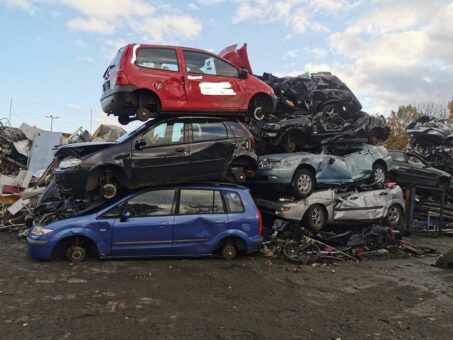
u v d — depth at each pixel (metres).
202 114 9.14
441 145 18.94
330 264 8.93
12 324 4.72
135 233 7.74
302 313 5.59
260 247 8.70
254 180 10.20
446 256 9.18
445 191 17.67
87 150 8.00
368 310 5.88
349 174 11.33
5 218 11.09
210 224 8.20
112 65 8.88
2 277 6.53
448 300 6.59
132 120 9.98
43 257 7.47
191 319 5.14
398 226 12.74
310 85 11.51
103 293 5.94
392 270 8.69
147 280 6.67
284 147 10.75
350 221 11.14
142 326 4.84
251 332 4.83
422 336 5.01
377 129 12.63
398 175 15.92
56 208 8.95
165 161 8.29
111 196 7.98
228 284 6.75
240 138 9.14
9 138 14.84
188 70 9.01
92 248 7.88
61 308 5.28
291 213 10.04
